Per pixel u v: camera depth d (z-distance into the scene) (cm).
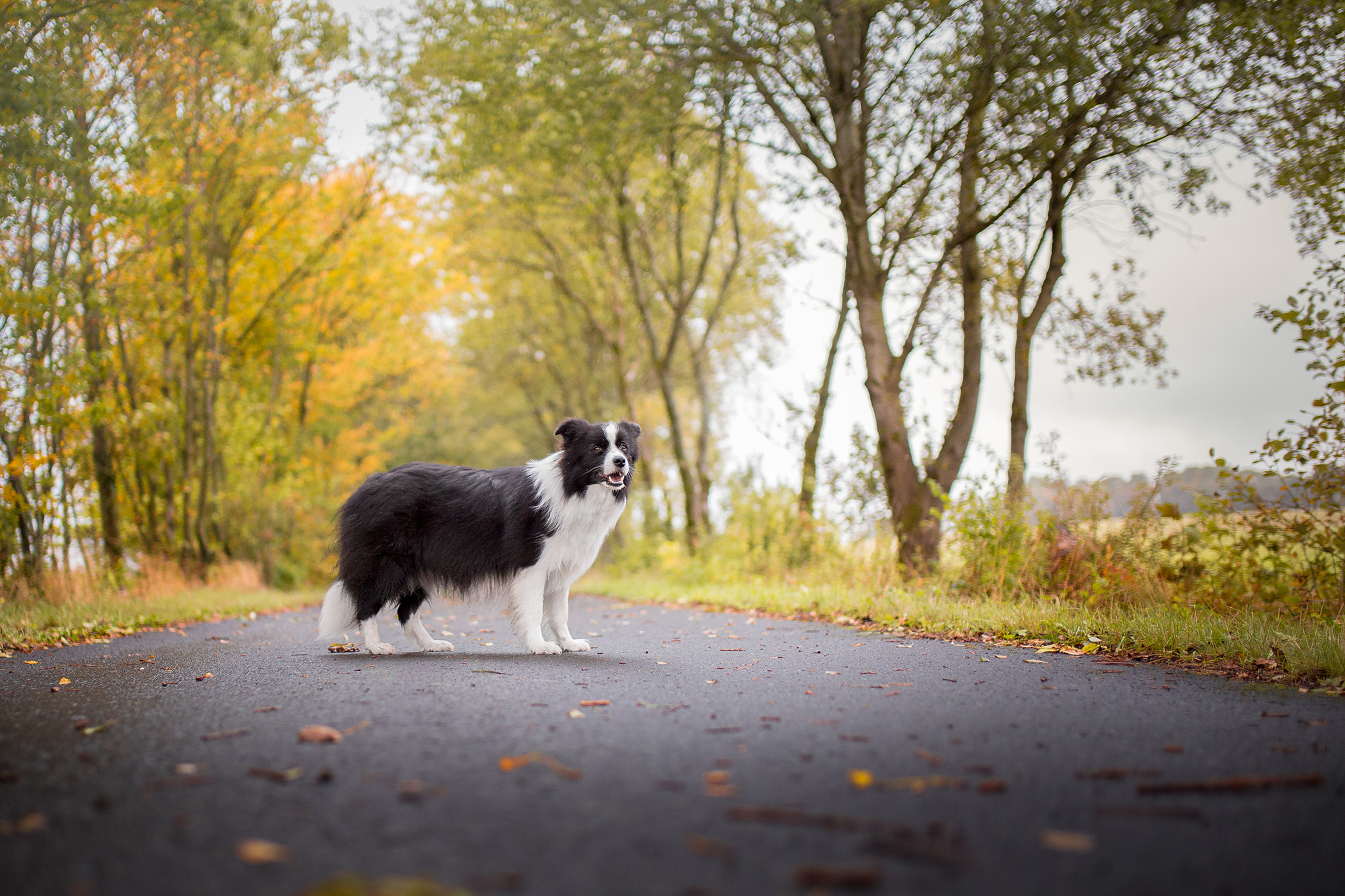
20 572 1083
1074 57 962
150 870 226
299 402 2344
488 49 1348
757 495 1517
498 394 3484
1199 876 225
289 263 1802
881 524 1190
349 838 247
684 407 3341
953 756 338
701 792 289
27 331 1024
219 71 1281
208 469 1625
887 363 1279
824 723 398
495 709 428
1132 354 1167
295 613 1305
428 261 2100
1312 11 909
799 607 1041
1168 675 542
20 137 877
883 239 1270
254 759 334
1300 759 337
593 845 241
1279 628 644
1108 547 873
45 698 493
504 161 1811
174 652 728
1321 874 227
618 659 632
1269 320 729
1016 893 214
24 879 221
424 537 680
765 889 214
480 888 213
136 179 1138
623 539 2128
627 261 2064
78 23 934
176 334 1521
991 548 934
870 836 250
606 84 1305
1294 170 947
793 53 1205
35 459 1038
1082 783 304
